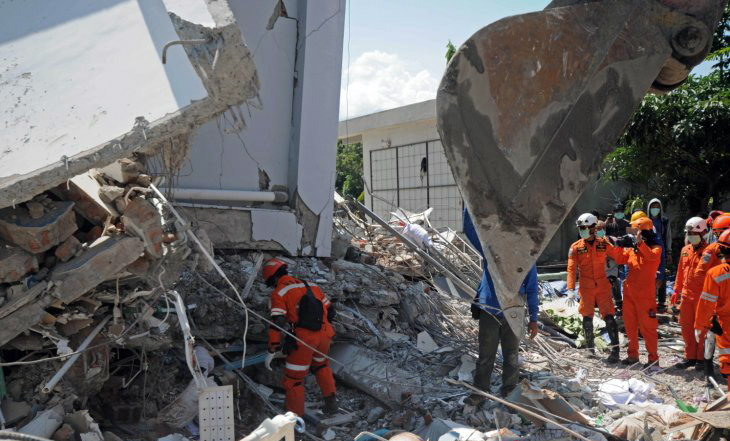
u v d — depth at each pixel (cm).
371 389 594
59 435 377
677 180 1417
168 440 433
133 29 402
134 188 439
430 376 628
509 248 263
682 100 1331
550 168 262
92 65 397
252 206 748
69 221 405
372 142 2020
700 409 566
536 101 261
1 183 336
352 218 1048
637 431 472
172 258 441
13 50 440
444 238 1075
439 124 258
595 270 772
